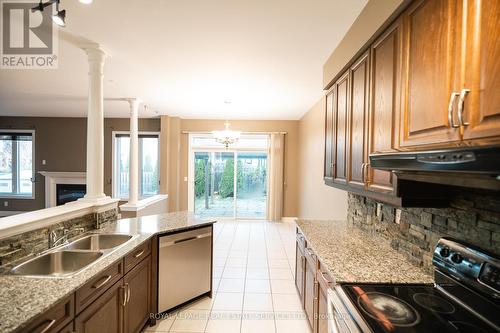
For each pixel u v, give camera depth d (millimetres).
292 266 3764
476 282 1125
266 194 6832
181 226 2619
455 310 1146
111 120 6629
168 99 4664
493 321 1044
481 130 844
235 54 2709
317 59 2789
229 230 5758
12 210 6641
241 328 2359
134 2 1839
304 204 5871
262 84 3715
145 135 6695
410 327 1020
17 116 6547
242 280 3309
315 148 4898
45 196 6590
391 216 1974
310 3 1839
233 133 5031
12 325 1012
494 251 1124
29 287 1318
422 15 1170
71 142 6574
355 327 1068
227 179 6922
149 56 2775
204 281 2818
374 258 1743
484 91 836
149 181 6734
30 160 6672
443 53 1027
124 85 3816
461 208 1304
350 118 2068
